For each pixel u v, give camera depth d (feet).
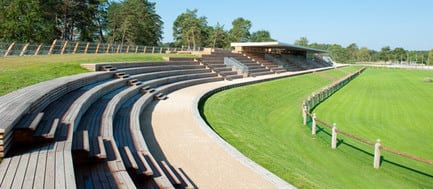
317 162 41.70
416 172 40.68
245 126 53.01
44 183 16.01
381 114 79.46
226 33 352.90
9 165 18.13
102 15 234.38
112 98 44.73
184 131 39.14
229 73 117.08
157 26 295.48
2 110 23.43
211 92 75.61
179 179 24.93
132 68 69.26
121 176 20.74
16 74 44.73
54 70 52.37
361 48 557.74
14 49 96.63
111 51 136.15
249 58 163.73
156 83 70.23
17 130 21.11
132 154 27.37
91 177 20.40
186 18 324.80
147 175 23.44
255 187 24.54
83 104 33.68
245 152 36.06
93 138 26.45
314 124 55.06
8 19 156.76
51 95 32.32
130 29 242.58
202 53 141.28
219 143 34.50
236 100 75.05
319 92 93.25
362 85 152.35
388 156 46.47
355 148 49.29
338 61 531.09
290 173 31.96
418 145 53.62
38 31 158.10
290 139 51.93
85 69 58.59
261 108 76.74
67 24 195.21
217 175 26.55
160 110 50.93
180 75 87.51
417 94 122.52
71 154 20.26
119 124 36.99
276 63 182.39
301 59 243.19
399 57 550.36
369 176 38.29
